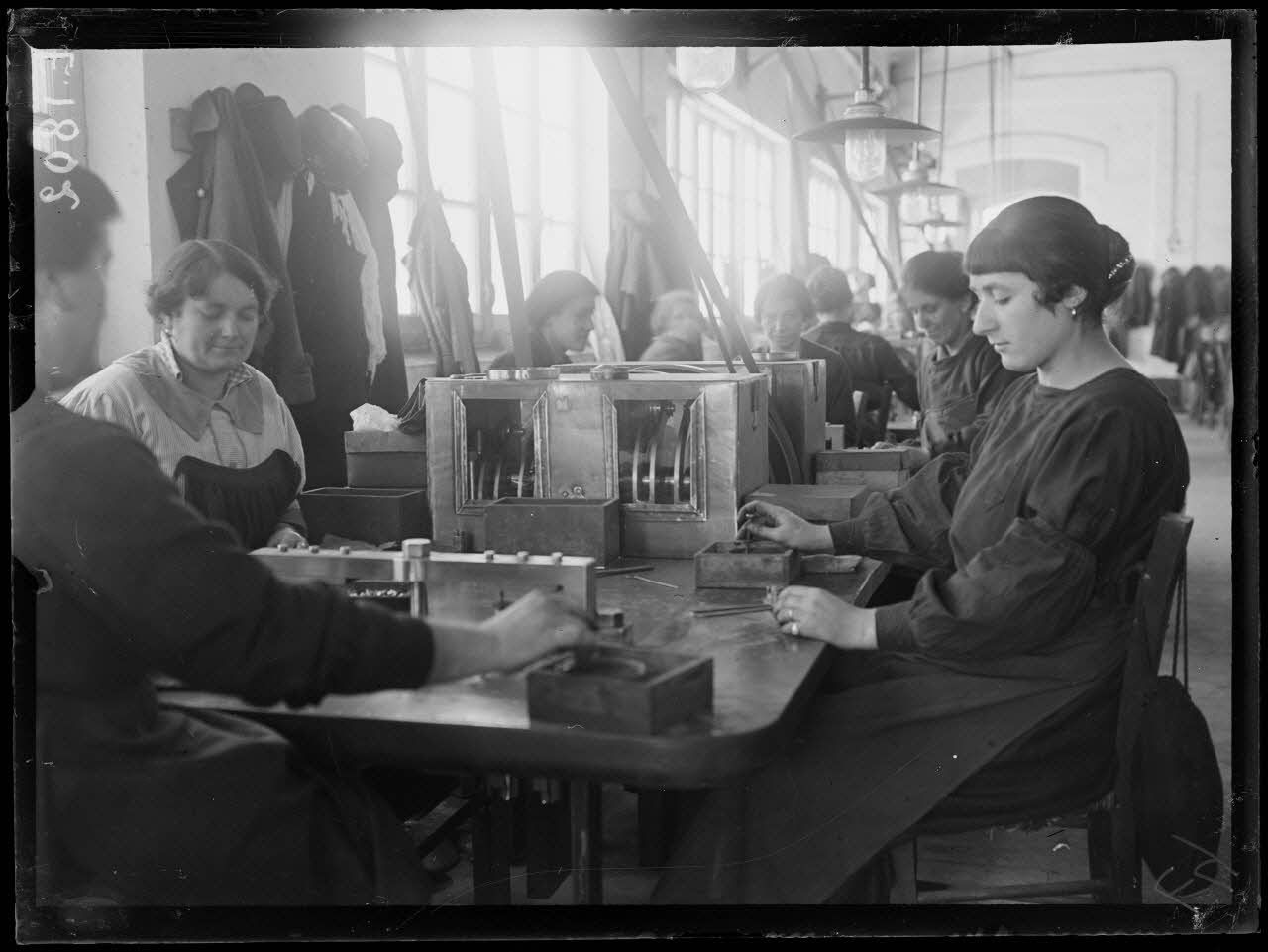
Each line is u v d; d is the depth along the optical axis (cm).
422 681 133
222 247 231
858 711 177
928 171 510
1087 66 542
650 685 122
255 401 254
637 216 609
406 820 211
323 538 224
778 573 189
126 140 306
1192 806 172
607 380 216
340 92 398
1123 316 246
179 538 130
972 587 168
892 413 507
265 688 130
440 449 224
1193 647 271
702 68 292
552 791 150
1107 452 169
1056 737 174
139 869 141
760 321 414
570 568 157
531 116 586
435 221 312
